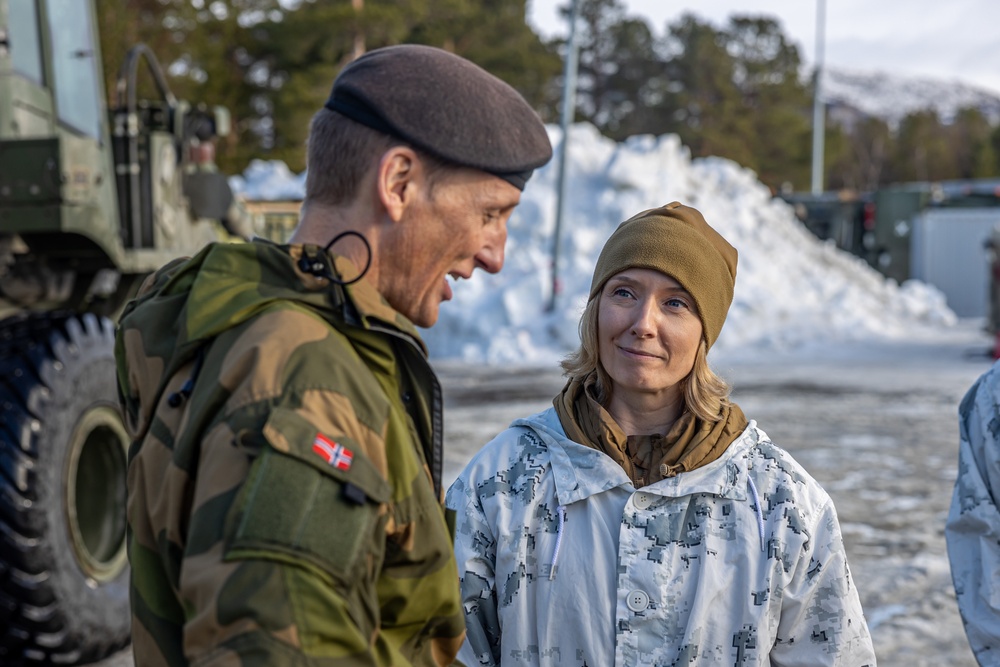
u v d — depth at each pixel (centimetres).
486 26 3853
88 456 380
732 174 2309
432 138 129
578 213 1948
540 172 2031
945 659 380
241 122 3475
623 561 179
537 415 200
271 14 3409
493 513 187
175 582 119
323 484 112
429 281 136
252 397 115
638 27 5250
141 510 124
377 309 128
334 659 109
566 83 1739
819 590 182
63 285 471
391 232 132
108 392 376
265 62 3475
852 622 182
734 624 177
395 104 129
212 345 123
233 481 112
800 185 5438
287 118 3228
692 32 5266
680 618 177
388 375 131
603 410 189
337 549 111
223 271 129
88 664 371
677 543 180
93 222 400
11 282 445
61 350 354
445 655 136
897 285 2650
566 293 1752
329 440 114
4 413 332
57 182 370
